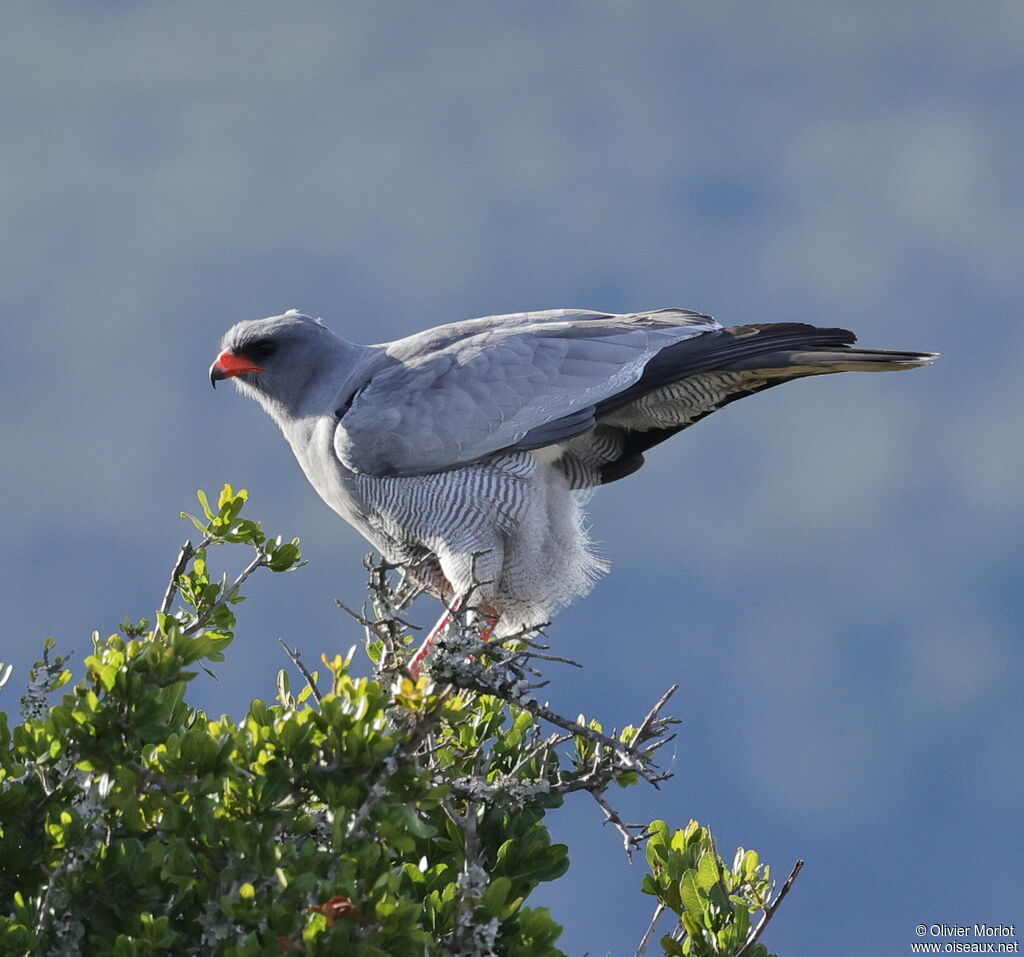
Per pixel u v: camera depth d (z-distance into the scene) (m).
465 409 11.33
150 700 7.46
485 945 7.46
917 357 11.32
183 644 7.60
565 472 11.94
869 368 11.39
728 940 8.43
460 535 11.32
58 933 7.19
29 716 8.02
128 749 7.41
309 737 7.38
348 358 12.30
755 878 8.93
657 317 11.95
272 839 7.21
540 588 11.51
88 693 7.45
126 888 7.35
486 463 11.39
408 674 7.73
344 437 11.47
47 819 7.54
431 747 8.51
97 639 8.36
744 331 11.61
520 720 9.24
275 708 7.96
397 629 8.16
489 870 8.47
